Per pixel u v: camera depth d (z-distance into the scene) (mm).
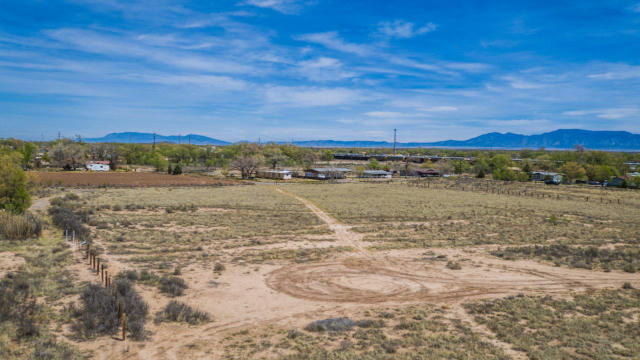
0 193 44719
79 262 28250
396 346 16844
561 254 35906
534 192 101438
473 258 34906
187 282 25906
